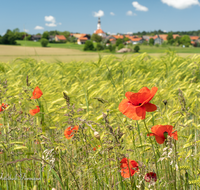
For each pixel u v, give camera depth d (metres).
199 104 2.14
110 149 1.24
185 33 169.62
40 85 3.62
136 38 138.12
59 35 132.88
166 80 4.08
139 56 6.71
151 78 4.29
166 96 2.72
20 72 5.54
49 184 1.74
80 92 3.04
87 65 6.56
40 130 1.82
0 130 2.08
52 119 2.11
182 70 4.99
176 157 1.22
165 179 1.46
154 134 1.27
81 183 1.57
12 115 1.97
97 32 157.50
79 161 1.52
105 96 2.87
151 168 1.57
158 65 6.03
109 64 5.84
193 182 1.38
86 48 56.69
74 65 6.76
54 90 3.63
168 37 112.50
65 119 2.01
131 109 1.16
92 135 1.56
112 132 1.17
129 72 5.15
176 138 1.24
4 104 2.18
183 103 1.36
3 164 1.74
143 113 1.13
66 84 4.18
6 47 57.56
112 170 1.35
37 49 57.75
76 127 1.45
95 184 1.63
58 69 5.95
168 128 1.24
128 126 1.36
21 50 51.62
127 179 1.45
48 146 1.55
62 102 2.45
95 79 4.40
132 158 1.57
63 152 1.56
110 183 1.36
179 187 1.52
